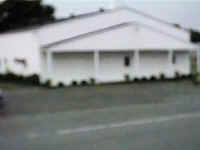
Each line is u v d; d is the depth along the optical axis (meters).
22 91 14.61
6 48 23.30
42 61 17.20
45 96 13.02
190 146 5.54
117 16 20.81
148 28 19.62
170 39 20.70
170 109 9.78
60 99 12.17
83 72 18.52
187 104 10.81
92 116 8.79
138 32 19.25
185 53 22.84
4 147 5.70
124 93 13.87
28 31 18.64
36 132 6.88
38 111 9.76
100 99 12.16
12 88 15.77
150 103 11.17
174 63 22.42
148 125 7.40
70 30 18.59
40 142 6.01
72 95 13.27
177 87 16.14
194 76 21.22
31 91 14.62
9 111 9.80
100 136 6.39
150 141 5.91
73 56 18.06
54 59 17.34
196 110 9.53
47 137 6.40
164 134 6.46
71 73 18.05
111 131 6.84
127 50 19.34
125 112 9.37
